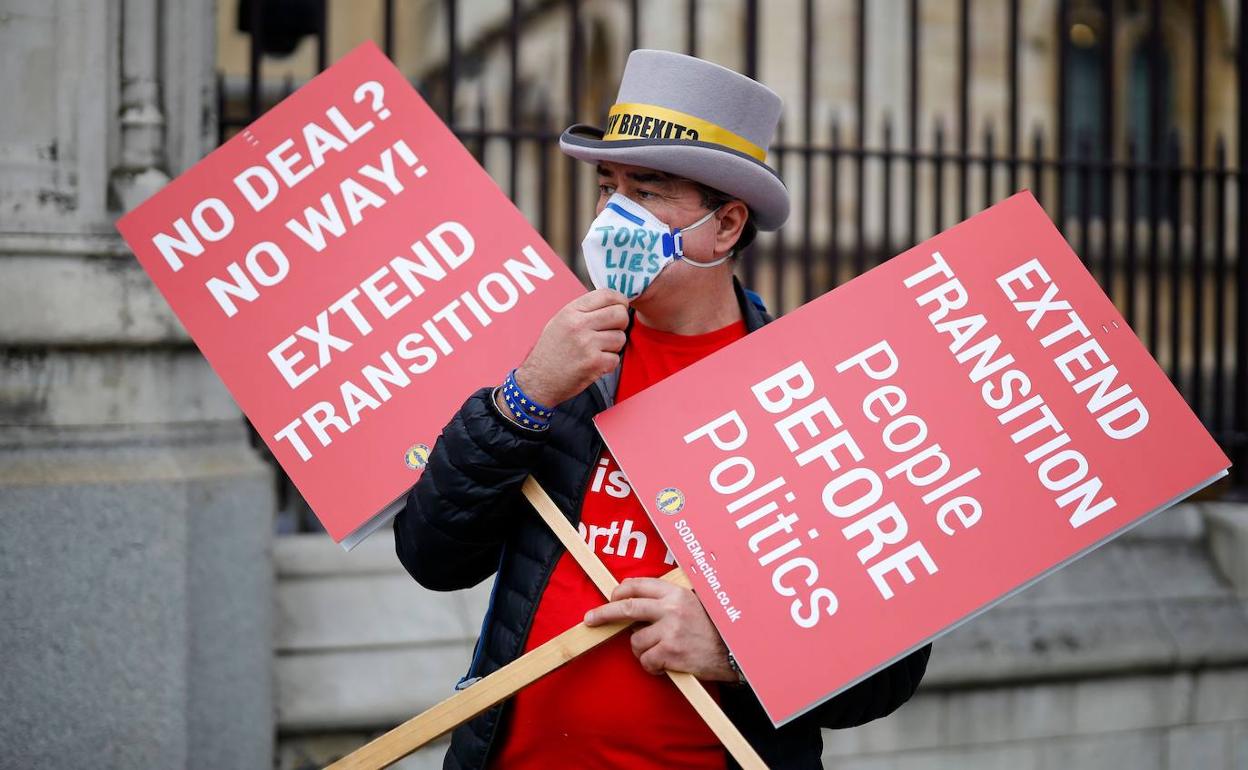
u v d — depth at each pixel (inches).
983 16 458.9
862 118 180.4
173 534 134.1
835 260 180.9
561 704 81.7
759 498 80.6
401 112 94.4
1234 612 176.4
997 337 83.7
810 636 78.3
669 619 77.0
